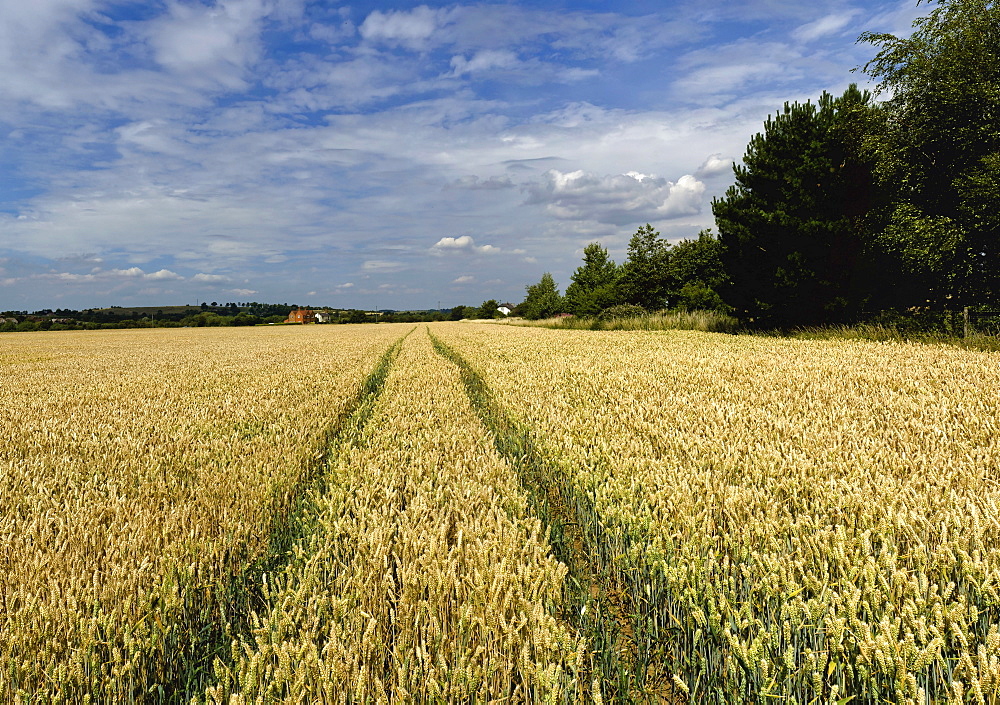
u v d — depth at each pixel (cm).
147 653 271
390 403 953
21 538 363
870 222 2055
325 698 234
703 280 4394
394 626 286
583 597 327
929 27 1820
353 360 1791
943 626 246
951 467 429
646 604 322
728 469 442
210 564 346
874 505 344
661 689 283
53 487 488
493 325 7062
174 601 296
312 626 275
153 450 611
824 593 253
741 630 262
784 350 1423
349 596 297
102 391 1170
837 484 386
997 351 1332
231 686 264
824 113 2105
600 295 5169
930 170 1900
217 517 415
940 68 1770
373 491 460
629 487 413
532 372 1205
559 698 239
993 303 1870
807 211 2095
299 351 2409
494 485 485
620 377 1013
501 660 252
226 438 674
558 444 561
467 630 273
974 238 1791
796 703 228
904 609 241
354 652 254
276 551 399
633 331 3002
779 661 241
